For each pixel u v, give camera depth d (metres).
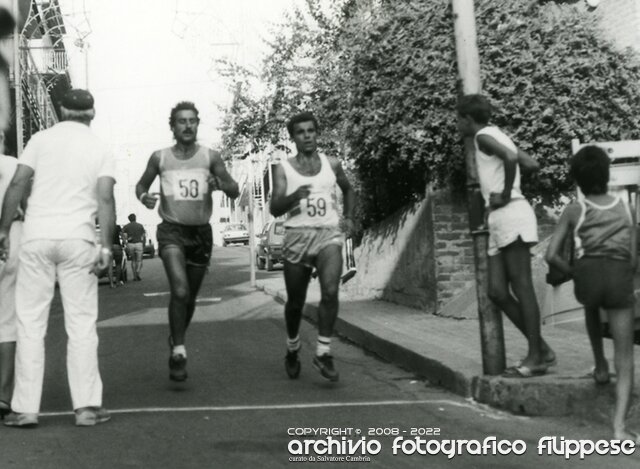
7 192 6.25
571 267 6.05
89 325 6.28
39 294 6.20
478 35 11.44
